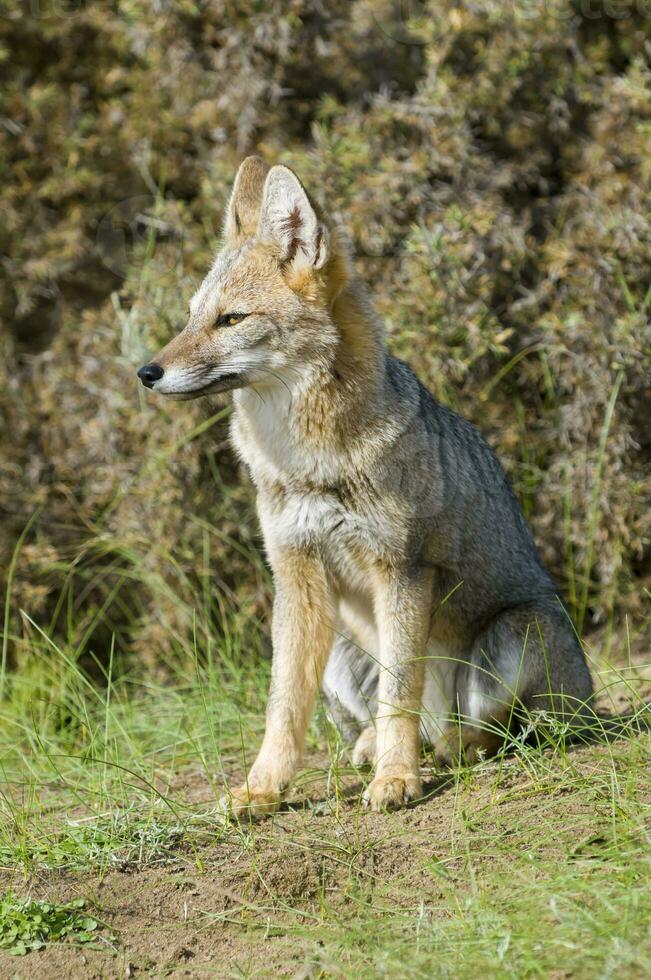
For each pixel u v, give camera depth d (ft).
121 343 40.91
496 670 27.25
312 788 26.48
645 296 39.24
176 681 39.42
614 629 39.42
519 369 40.09
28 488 41.91
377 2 43.09
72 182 45.47
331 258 25.02
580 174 42.16
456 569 26.94
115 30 45.88
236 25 42.73
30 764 30.09
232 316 24.99
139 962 19.93
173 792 27.45
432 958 18.04
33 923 20.74
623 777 23.45
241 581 39.88
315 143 43.19
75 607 42.06
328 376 24.75
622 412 38.45
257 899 21.35
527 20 40.75
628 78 41.86
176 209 41.78
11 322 46.39
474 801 23.77
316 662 26.37
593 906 18.89
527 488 39.70
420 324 38.09
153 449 39.14
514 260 39.83
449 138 40.73
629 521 38.47
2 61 47.09
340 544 25.58
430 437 26.02
